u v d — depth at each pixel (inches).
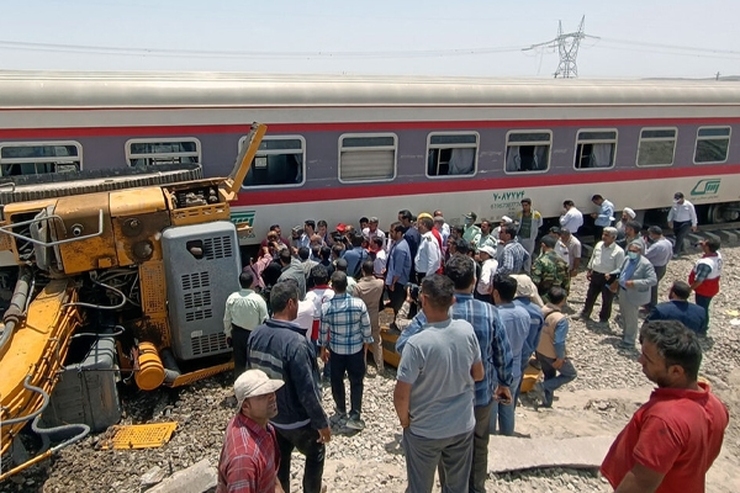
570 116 467.2
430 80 434.3
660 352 99.7
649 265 315.6
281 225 383.6
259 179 373.4
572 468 182.5
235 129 360.2
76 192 267.9
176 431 218.1
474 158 438.3
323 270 248.2
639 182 510.9
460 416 134.5
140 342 247.9
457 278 157.1
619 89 488.4
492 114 436.8
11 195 252.5
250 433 110.7
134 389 250.2
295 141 377.4
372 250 320.2
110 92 329.7
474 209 445.7
